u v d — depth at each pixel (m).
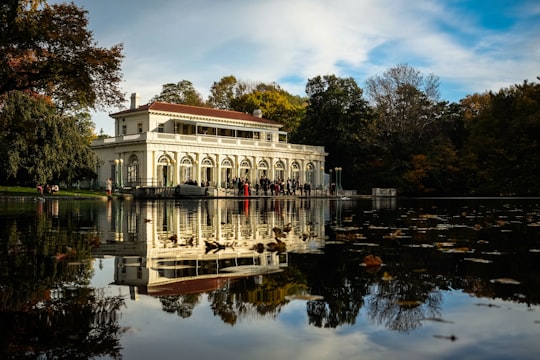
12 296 3.91
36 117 40.47
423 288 4.18
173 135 59.22
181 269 5.29
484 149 56.59
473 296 3.84
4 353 2.55
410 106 72.12
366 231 10.25
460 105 78.12
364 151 74.62
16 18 17.28
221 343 2.69
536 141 49.69
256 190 55.84
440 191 67.56
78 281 4.59
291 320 3.16
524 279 4.59
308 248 7.20
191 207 25.00
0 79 18.86
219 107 98.06
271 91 92.50
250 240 8.55
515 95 57.56
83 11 18.53
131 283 4.46
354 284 4.37
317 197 55.00
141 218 15.28
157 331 2.93
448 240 8.25
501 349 2.55
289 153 71.88
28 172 40.38
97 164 47.62
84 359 2.45
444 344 2.64
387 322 3.09
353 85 77.69
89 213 18.17
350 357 2.45
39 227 11.33
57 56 18.58
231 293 4.00
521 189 51.16
